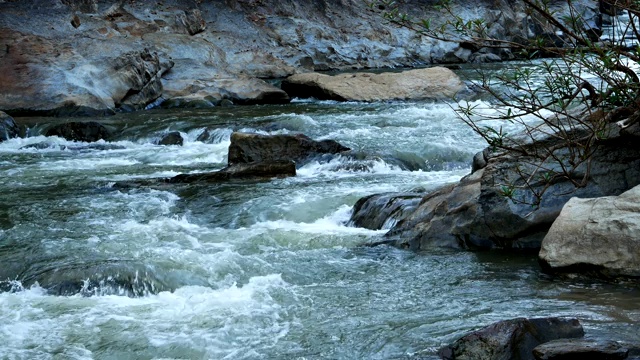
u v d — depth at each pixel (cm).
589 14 2656
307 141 1333
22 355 588
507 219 815
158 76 2089
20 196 1145
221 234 928
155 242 891
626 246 684
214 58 2341
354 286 729
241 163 1245
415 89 2081
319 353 576
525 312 626
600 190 790
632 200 704
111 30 2245
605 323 579
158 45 2261
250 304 684
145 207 1060
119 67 2012
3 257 841
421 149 1388
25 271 806
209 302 691
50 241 901
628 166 790
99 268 755
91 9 2336
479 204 834
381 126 1661
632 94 679
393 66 2784
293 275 769
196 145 1612
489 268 763
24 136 1705
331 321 636
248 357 575
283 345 593
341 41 2778
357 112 1853
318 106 2005
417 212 885
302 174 1261
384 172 1284
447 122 1658
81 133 1681
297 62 2578
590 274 699
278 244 884
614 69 661
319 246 873
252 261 805
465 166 1348
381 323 625
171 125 1719
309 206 1030
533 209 805
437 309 652
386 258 817
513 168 824
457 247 838
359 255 833
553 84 756
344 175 1243
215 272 777
